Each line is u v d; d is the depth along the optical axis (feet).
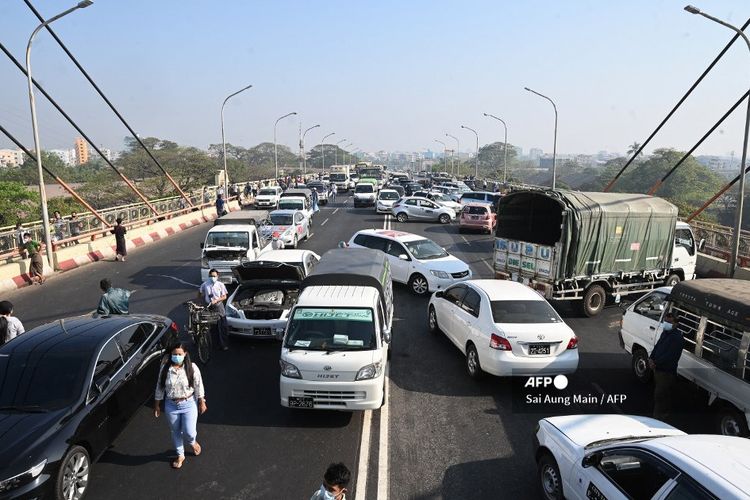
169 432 24.62
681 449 14.52
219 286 34.50
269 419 25.80
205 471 21.38
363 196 134.82
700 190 318.45
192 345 36.29
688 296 26.43
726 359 23.79
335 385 24.43
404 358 34.24
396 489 20.29
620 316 45.29
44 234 60.08
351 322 26.21
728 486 12.44
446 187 157.28
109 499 19.53
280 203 92.53
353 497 19.75
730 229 69.21
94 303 48.21
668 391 25.04
